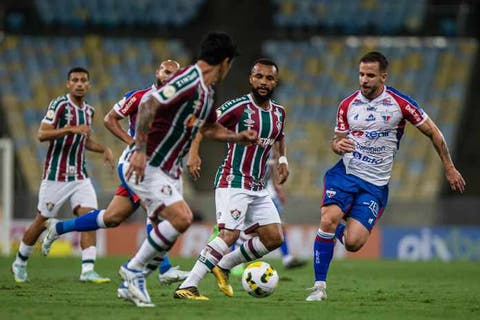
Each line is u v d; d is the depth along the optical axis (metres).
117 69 98.81
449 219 77.69
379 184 31.02
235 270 44.44
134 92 33.69
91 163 88.69
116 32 103.94
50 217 38.50
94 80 97.25
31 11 103.88
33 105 94.88
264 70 30.77
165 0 104.12
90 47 100.88
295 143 93.25
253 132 26.98
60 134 37.12
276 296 32.16
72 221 32.38
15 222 71.38
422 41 104.31
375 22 104.75
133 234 73.81
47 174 38.62
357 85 99.25
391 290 36.81
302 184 89.31
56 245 71.38
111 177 88.06
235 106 30.86
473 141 95.69
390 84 99.31
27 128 92.38
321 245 30.28
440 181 90.25
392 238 74.31
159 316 23.98
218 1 104.12
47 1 103.69
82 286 35.72
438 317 25.67
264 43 102.75
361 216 30.59
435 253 74.19
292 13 104.38
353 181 30.81
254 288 29.77
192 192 88.69
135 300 26.08
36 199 74.50
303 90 98.62
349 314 25.84
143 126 24.66
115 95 96.25
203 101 25.25
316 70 100.50
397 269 54.47
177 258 66.94
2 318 23.53
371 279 44.38
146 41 102.00
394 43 104.06
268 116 31.05
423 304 30.02
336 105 97.31
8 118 93.12
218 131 26.92
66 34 103.50
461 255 73.94
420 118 30.62
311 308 27.31
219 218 30.83
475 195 92.56
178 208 25.42
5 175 68.31
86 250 38.72
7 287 34.72
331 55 101.94
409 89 98.81
